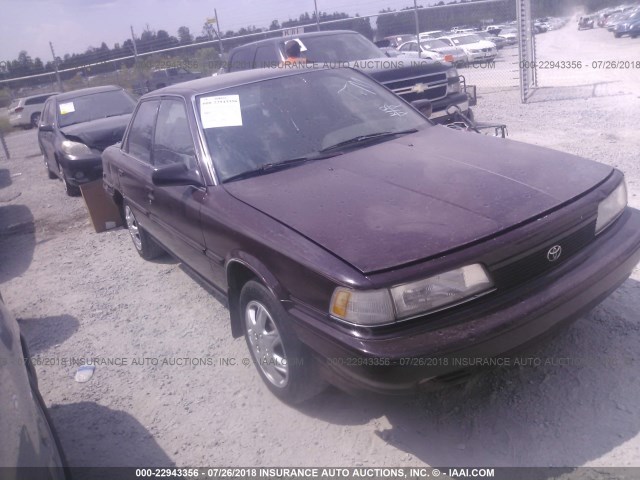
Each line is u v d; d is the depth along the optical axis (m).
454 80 8.05
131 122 5.20
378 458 2.74
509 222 2.58
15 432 1.93
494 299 2.51
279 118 3.89
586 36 30.03
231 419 3.19
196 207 3.52
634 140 7.24
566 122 8.83
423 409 3.01
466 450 2.70
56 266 6.13
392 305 2.36
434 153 3.47
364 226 2.69
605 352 3.18
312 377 2.88
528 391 3.00
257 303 3.09
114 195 5.77
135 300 4.91
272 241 2.80
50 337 4.48
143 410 3.39
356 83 4.42
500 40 26.12
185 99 4.05
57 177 10.95
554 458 2.57
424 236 2.53
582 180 2.96
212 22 16.39
